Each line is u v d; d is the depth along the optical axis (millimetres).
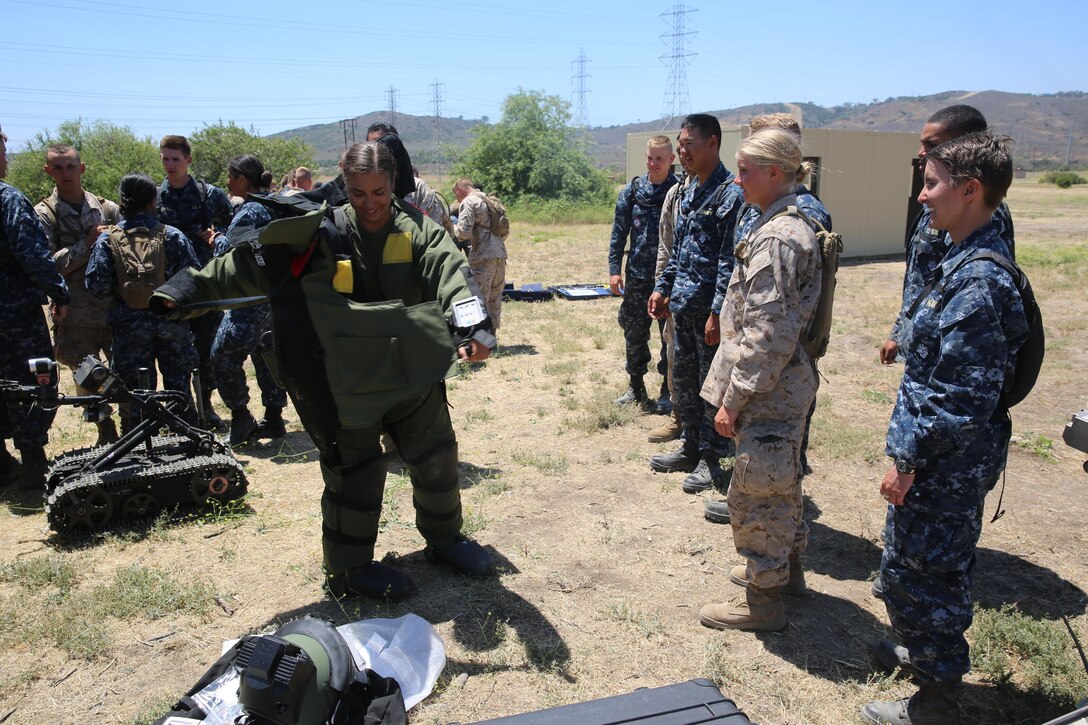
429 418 3621
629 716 1869
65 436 6164
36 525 4531
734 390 3123
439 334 3223
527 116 38594
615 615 3549
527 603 3645
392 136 4316
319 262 3213
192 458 4590
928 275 3605
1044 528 4426
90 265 5137
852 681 3102
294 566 3979
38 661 3230
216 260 3398
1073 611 3590
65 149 5672
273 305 3221
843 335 9461
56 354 5898
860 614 3600
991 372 2459
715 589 3801
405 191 4410
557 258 18984
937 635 2717
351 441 3432
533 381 7641
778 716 2920
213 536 4316
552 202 36719
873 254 17109
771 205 3205
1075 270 14320
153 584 3771
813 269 3096
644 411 6578
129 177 5164
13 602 3637
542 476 5199
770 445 3164
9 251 4844
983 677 3160
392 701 2346
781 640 3385
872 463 5379
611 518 4555
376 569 3672
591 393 7203
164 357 5477
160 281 5172
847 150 16109
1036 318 2520
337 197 3475
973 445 2604
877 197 16828
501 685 3064
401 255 3400
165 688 3057
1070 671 3105
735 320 3287
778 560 3314
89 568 3971
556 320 10609
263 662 2096
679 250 4941
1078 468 5305
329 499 3570
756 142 3137
